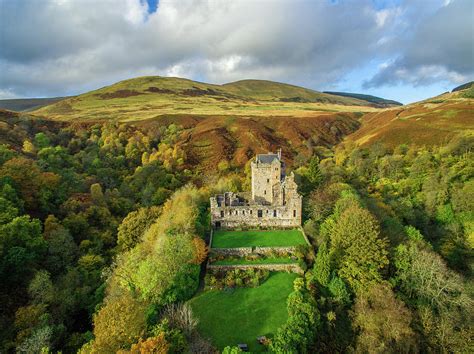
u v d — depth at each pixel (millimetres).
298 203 74500
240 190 113562
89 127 189000
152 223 81125
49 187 92875
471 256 77000
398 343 43938
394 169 124188
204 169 156875
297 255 61906
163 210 88438
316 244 66562
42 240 68875
